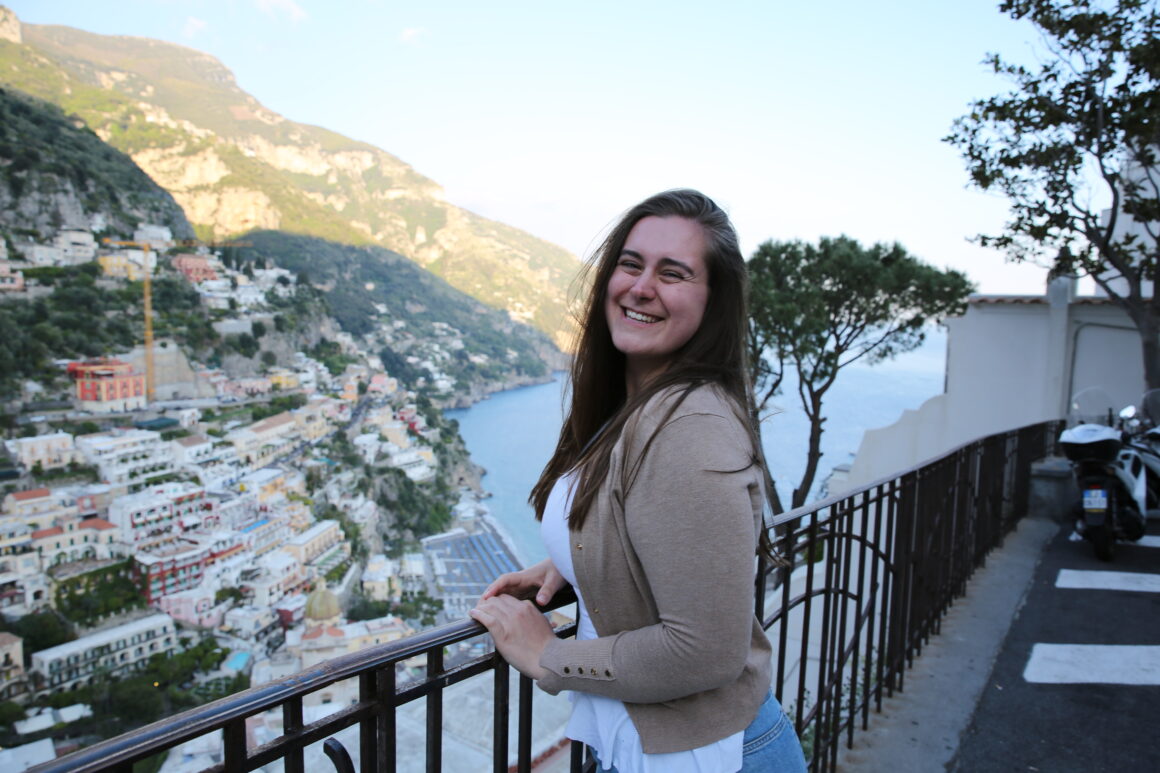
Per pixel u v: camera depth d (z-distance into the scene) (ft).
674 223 2.88
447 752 23.24
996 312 36.45
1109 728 7.82
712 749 2.59
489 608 3.03
